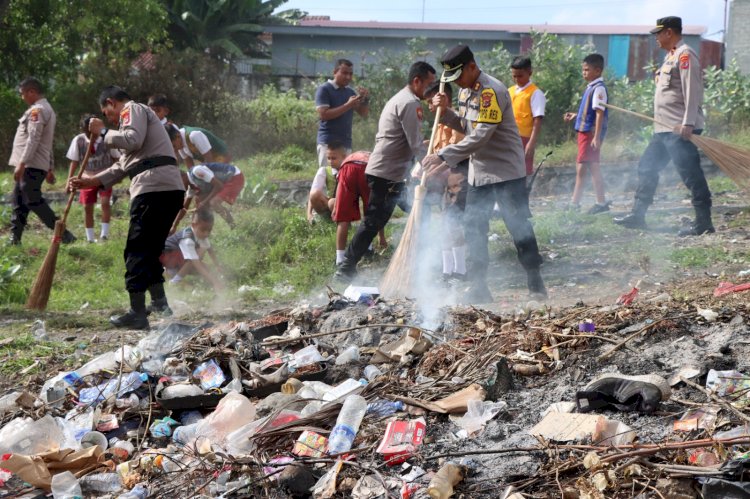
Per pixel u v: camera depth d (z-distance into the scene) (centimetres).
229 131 1634
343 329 514
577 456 328
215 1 3172
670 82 845
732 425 341
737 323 451
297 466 346
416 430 367
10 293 768
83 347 574
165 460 381
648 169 891
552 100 1559
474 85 621
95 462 388
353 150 1549
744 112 1528
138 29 1883
